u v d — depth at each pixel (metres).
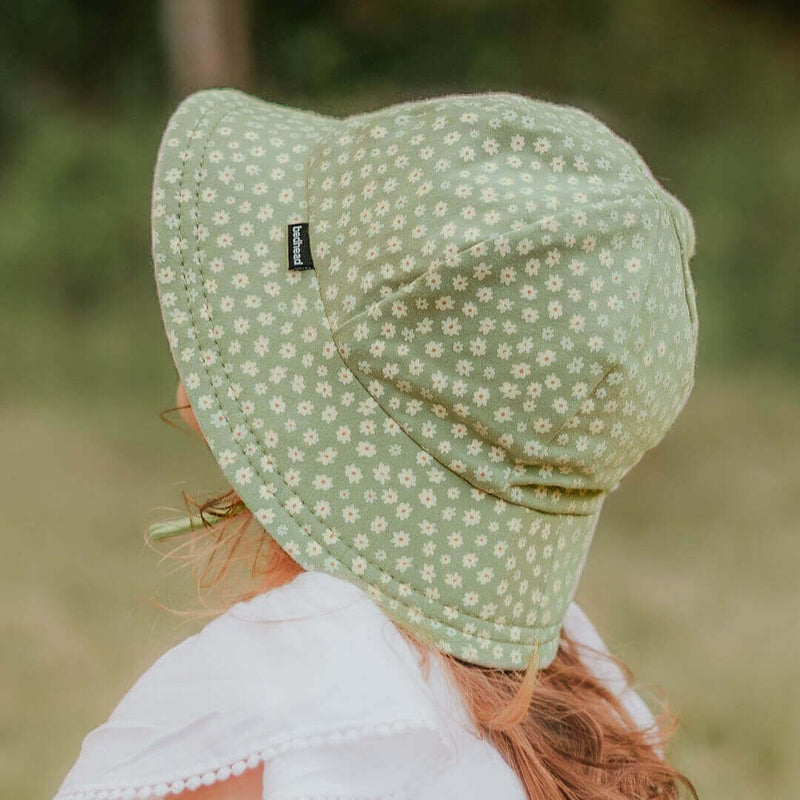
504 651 0.95
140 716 0.90
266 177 1.04
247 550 1.09
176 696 0.90
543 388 0.90
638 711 1.28
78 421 6.62
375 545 0.92
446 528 0.92
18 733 3.23
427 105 0.97
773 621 4.39
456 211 0.90
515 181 0.92
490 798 0.93
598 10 10.90
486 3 11.03
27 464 5.84
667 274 0.97
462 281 0.89
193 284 1.01
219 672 0.89
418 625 0.91
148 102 10.39
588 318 0.90
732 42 10.71
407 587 0.92
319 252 0.97
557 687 1.15
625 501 5.86
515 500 0.93
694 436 6.95
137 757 0.89
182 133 1.07
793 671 3.93
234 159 1.05
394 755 0.84
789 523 5.62
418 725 0.83
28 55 10.48
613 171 0.95
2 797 2.91
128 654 3.69
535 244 0.89
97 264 8.70
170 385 7.40
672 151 10.14
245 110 1.13
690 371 1.03
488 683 0.95
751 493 6.05
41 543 4.72
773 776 3.24
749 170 9.52
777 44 10.76
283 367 0.96
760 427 7.18
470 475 0.92
